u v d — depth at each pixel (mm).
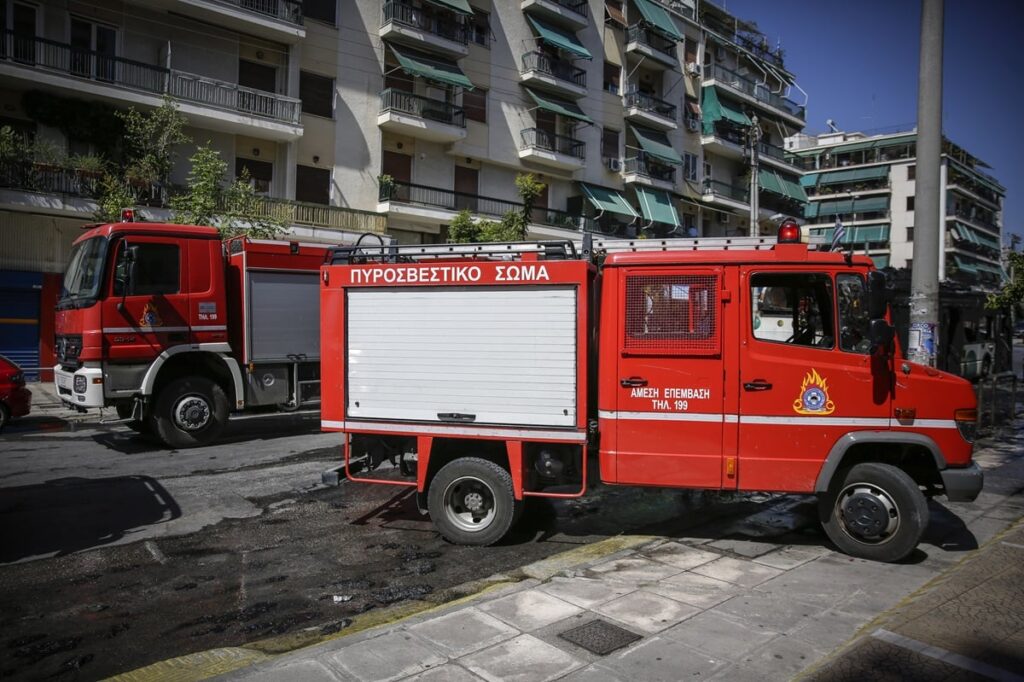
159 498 7406
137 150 18453
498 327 5695
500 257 6121
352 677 3404
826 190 63844
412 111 24312
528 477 5742
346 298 6086
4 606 4672
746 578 4898
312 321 11211
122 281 9414
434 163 26109
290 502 7285
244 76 21438
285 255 10914
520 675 3436
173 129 17984
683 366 5434
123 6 19141
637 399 5496
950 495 5207
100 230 9750
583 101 31109
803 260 5348
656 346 5469
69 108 18156
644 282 5504
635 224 33094
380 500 7371
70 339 9719
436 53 25438
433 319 5859
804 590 4660
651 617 4172
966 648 3643
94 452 9875
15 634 4258
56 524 6480
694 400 5418
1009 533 5828
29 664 3875
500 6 27891
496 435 5699
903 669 3418
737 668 3525
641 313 5508
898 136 60500
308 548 5859
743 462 5344
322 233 21734
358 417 6039
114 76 18797
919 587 4734
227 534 6230
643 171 32938
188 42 20250
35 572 5289
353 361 6066
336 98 23125
